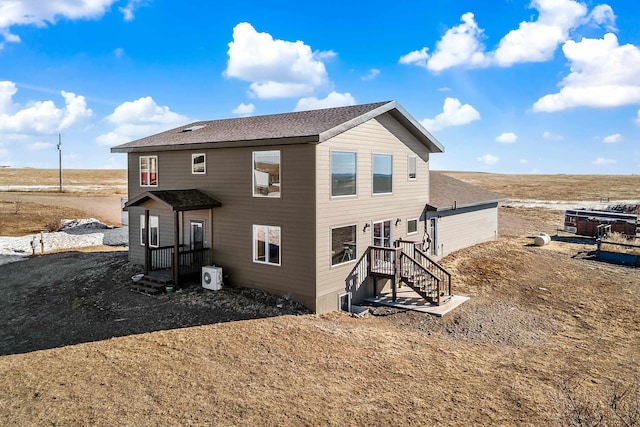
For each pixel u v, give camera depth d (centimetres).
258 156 1520
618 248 2350
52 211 3881
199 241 1731
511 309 1533
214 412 782
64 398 814
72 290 1664
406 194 1891
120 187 7150
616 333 1330
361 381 936
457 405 845
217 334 1170
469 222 2531
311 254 1404
